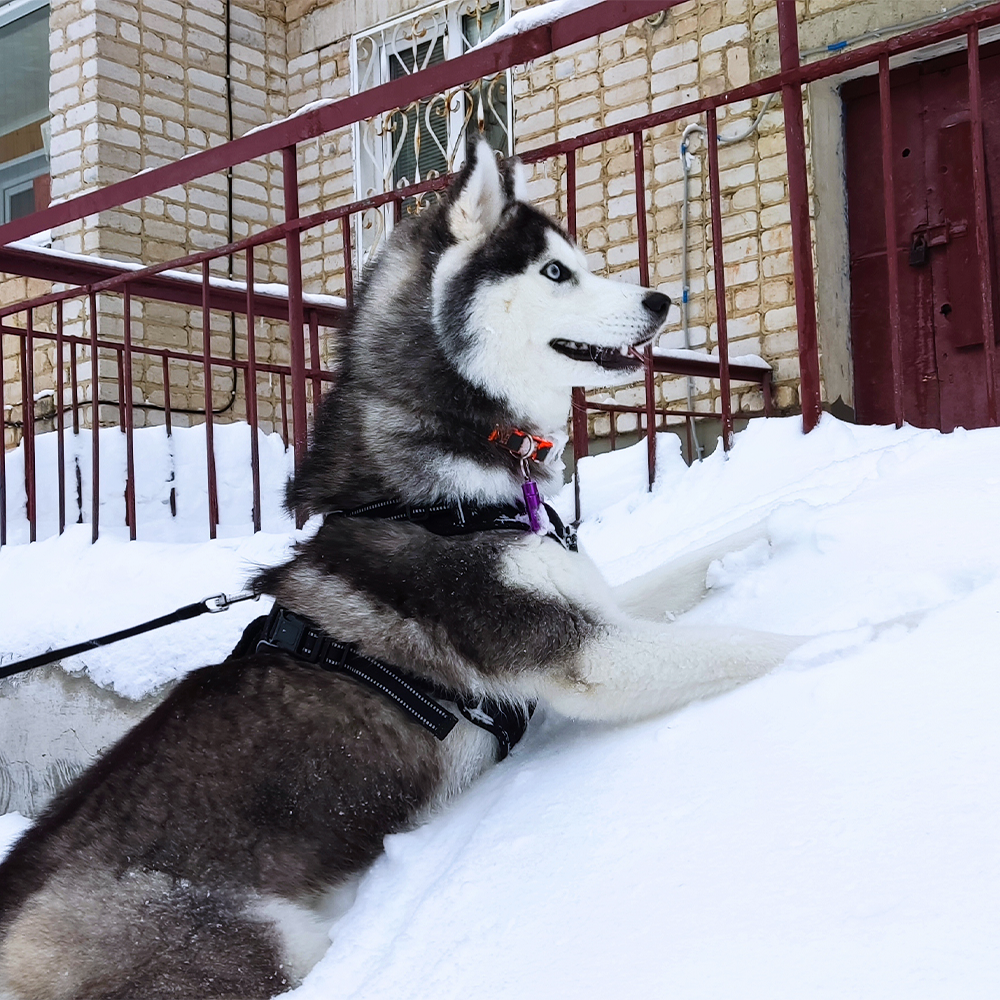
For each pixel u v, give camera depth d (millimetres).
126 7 7824
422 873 1869
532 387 2373
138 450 5316
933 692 1551
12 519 5293
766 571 2355
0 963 1947
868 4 5906
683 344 6621
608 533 3250
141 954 1906
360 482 2348
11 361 8070
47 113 8336
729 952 1255
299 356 3926
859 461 2740
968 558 1970
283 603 2221
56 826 2080
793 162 3111
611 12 3225
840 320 6262
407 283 2463
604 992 1297
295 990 1720
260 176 8578
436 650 2105
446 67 3572
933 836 1282
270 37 8789
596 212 7039
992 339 2732
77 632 3457
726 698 1834
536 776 1968
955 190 5922
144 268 4070
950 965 1094
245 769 2002
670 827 1554
